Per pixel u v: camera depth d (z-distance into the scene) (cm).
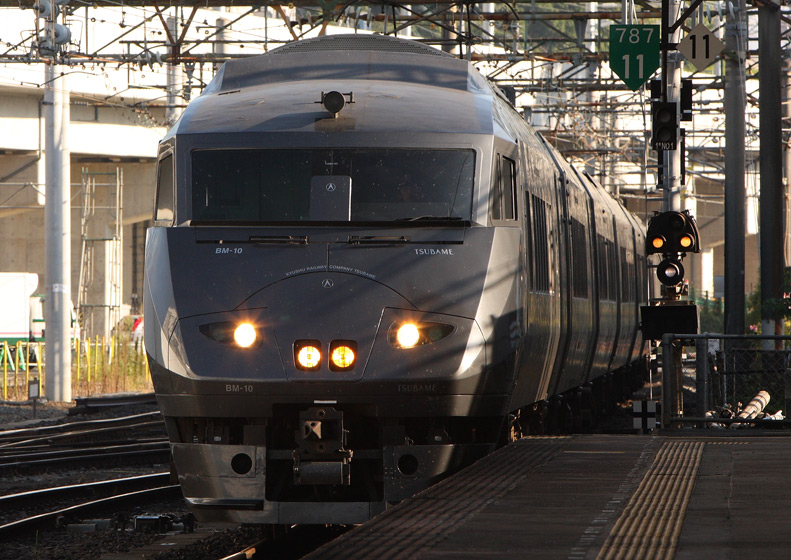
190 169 3519
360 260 3353
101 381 12219
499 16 9806
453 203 3491
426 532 2139
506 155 3675
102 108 17725
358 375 3241
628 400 10719
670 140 6366
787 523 2162
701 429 4388
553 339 4700
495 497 2514
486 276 3403
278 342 3262
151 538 4159
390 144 3534
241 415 3281
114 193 19988
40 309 18188
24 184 16400
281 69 3941
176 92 10462
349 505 3341
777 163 8988
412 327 3294
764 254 8962
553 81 11044
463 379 3309
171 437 3456
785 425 4428
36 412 9625
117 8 10456
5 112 16938
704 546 1969
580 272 5884
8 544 4034
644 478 2766
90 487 5256
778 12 9006
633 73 7325
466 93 3856
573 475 2827
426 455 3350
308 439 3250
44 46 9212
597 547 1983
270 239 3372
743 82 10025
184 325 3316
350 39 4141
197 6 9344
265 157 3519
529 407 4722
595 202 7056
